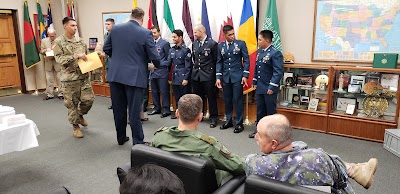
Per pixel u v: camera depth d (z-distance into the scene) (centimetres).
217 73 407
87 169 285
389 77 357
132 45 297
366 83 371
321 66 385
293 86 418
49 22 674
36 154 321
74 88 363
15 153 323
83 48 369
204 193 139
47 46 598
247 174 142
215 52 415
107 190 246
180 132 158
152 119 462
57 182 259
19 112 505
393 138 320
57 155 319
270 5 411
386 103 364
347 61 392
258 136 144
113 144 351
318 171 127
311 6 404
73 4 677
